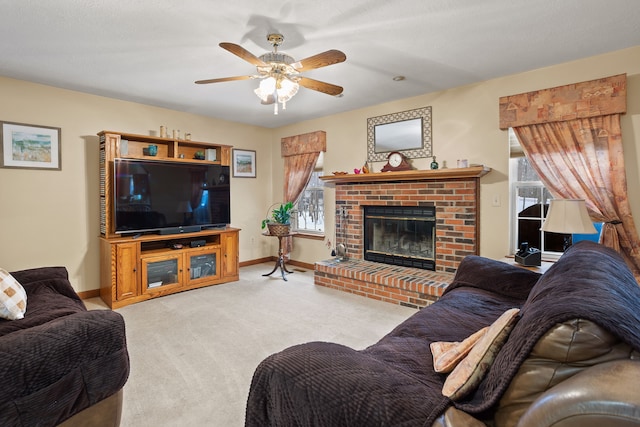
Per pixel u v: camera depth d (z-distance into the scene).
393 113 4.14
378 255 4.31
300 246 5.38
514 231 3.42
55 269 2.64
